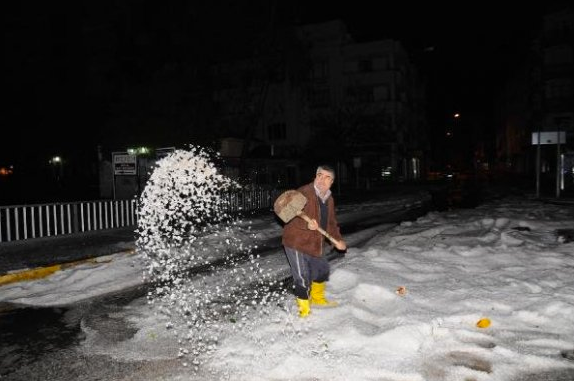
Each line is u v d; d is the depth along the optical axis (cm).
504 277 664
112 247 1039
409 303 559
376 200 2438
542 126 5225
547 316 514
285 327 501
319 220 539
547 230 1067
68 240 1140
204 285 716
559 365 412
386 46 5378
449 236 996
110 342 504
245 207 1952
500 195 2555
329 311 543
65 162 3684
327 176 539
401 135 5681
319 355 432
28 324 573
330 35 5462
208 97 2759
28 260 904
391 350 442
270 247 1049
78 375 431
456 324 501
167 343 489
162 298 654
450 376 396
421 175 7212
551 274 670
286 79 5134
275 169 2923
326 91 5484
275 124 5225
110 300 660
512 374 399
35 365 456
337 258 866
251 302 614
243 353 447
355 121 4681
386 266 727
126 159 1549
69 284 748
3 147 2891
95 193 3098
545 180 4538
